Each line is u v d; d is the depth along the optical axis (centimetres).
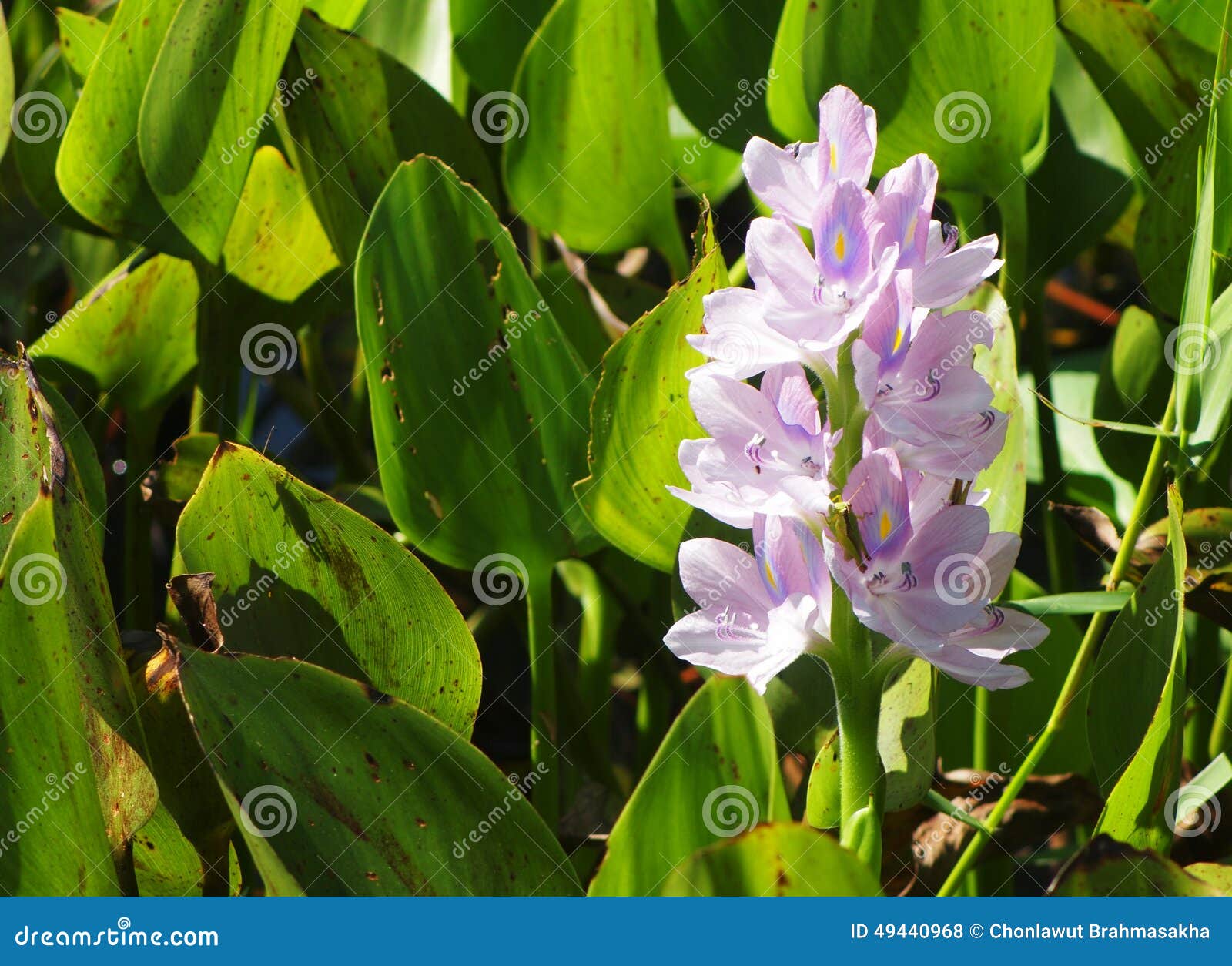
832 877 101
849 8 116
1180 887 104
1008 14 115
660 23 124
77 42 127
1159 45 120
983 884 120
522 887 106
